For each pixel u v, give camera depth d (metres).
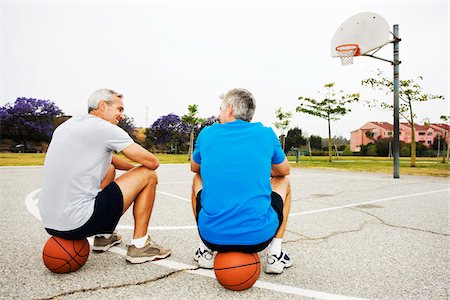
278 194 2.37
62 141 2.18
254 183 2.05
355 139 64.31
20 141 48.19
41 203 2.20
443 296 2.10
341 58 12.29
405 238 3.47
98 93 2.45
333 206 5.44
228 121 2.32
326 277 2.39
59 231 2.21
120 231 3.62
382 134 60.19
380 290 2.18
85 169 2.18
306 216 4.61
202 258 2.50
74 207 2.15
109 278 2.29
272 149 2.20
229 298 2.02
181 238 3.36
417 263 2.71
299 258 2.81
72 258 2.29
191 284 2.22
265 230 2.06
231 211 2.01
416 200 6.13
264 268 2.56
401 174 12.46
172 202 5.73
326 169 15.49
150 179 2.54
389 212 4.93
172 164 19.09
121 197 2.33
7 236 3.39
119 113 2.54
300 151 52.94
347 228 3.90
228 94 2.33
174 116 50.41
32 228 3.73
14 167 14.11
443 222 4.26
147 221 2.61
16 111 47.00
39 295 2.01
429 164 20.50
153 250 2.66
